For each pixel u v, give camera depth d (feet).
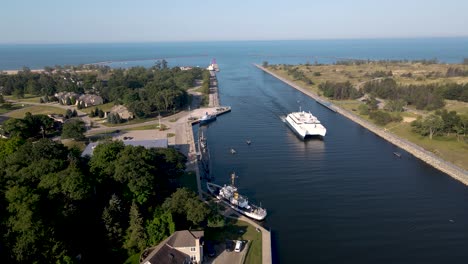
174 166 415.03
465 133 613.11
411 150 606.96
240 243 324.19
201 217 327.06
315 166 542.98
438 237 361.51
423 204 427.74
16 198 270.87
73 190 298.76
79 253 284.41
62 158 383.86
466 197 445.78
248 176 504.84
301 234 366.02
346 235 364.17
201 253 294.46
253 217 390.21
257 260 306.76
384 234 366.22
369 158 579.48
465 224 385.09
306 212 408.26
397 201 434.71
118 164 349.82
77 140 632.79
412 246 346.74
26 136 633.20
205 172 514.27
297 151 611.06
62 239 274.98
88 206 320.70
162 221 314.14
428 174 515.91
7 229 257.55
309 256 330.75
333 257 329.93
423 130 649.61
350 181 490.08
